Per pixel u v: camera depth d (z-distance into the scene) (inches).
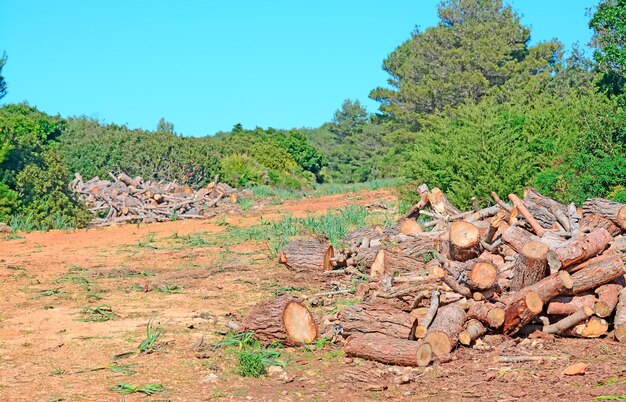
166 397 299.6
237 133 2736.2
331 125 3951.8
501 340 362.9
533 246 375.2
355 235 629.3
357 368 338.0
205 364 346.9
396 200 1048.8
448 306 369.1
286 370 338.0
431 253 516.4
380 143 3112.7
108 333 406.9
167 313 456.8
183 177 1514.5
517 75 2025.1
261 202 1231.5
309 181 2239.2
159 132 1643.7
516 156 808.9
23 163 992.9
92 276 596.1
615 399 277.3
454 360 342.6
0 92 1535.4
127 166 1485.0
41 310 467.5
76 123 1921.8
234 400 296.8
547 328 371.2
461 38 2186.3
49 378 324.8
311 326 378.3
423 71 2212.1
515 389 300.0
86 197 1115.9
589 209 493.0
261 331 378.3
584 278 367.2
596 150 770.8
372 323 360.2
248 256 669.9
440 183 841.5
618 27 968.9
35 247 772.6
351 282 521.3
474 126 836.6
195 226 946.7
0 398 295.3
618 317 364.5
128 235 869.2
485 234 462.3
